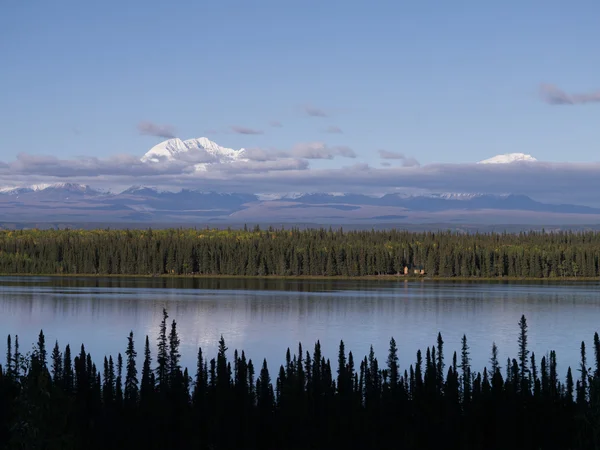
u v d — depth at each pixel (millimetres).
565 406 136000
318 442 128375
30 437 96438
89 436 124250
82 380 139750
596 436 118875
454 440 130250
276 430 131000
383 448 127500
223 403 133125
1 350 193000
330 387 138875
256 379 153625
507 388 136250
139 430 127250
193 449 125500
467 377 144375
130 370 147250
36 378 101188
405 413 135375
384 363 181500
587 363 179375
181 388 137750
